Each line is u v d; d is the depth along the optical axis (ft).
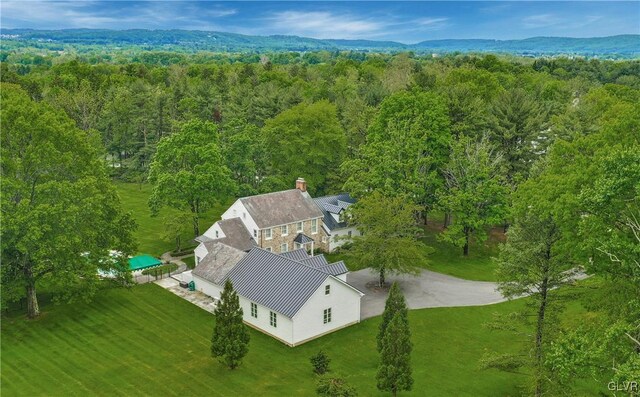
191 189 215.10
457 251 226.99
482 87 321.93
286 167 267.59
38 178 154.61
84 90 380.17
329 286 152.66
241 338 132.98
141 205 294.46
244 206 208.13
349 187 226.17
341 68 597.52
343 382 118.32
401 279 197.57
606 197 88.84
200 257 197.67
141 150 346.54
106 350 141.90
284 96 361.51
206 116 382.63
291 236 215.72
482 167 209.77
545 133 251.39
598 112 264.31
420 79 334.85
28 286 157.17
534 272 113.80
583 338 88.69
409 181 217.15
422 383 130.21
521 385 128.67
